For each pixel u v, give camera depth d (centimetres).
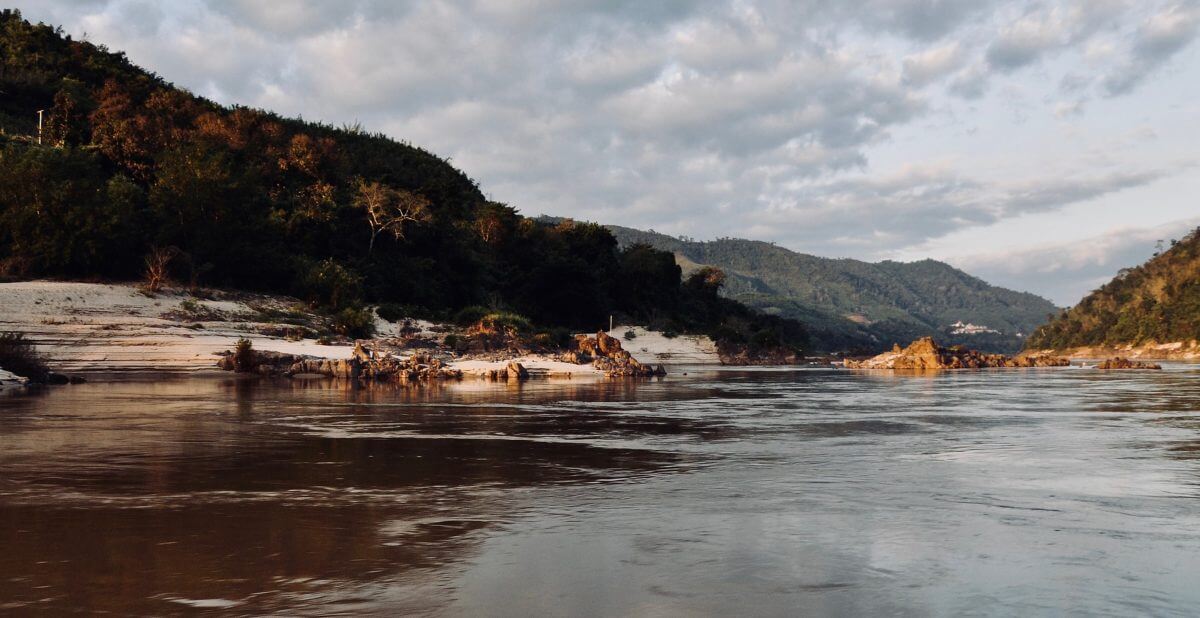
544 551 789
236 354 5581
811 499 1069
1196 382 5250
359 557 764
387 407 2741
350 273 9088
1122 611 608
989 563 745
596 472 1312
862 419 2352
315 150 12269
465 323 9594
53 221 6719
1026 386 4666
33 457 1462
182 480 1216
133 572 709
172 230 7575
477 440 1777
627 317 15400
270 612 599
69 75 12569
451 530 883
